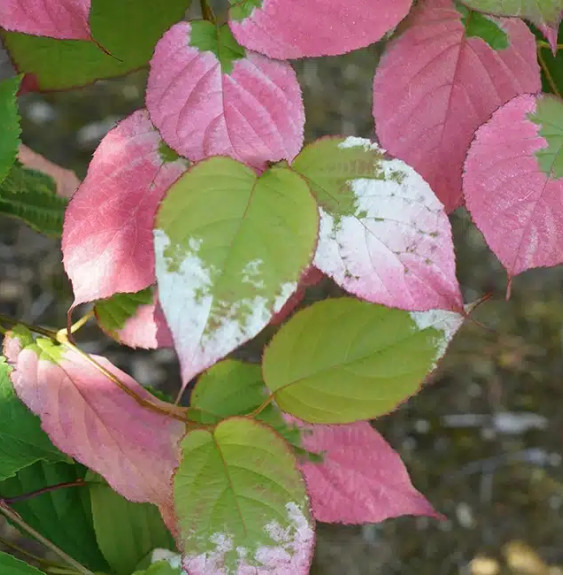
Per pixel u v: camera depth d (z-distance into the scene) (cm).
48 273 250
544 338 256
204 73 92
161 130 92
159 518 109
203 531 93
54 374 99
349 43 92
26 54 105
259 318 86
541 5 94
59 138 271
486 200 93
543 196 93
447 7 96
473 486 238
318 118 277
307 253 87
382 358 98
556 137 93
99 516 109
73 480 111
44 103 276
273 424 102
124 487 96
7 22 90
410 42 95
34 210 114
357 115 280
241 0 92
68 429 97
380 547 229
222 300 86
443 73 95
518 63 96
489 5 94
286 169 89
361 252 91
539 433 245
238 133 92
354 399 98
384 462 102
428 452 242
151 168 95
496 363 253
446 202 96
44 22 90
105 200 95
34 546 184
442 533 232
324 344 98
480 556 230
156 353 239
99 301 104
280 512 93
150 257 95
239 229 88
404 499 101
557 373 252
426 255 91
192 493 94
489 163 93
